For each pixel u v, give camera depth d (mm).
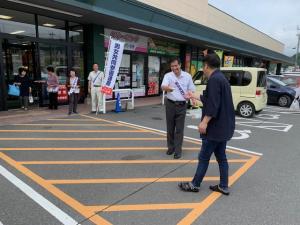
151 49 15094
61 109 10148
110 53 9219
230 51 22422
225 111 3514
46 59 10422
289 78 15305
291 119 9789
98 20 10625
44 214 3193
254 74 9602
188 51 18281
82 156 5234
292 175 4535
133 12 10633
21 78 9398
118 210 3316
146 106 11828
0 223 3000
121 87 13492
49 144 5957
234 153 5711
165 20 12398
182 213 3285
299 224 3105
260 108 9969
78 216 3166
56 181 4094
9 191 3742
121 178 4262
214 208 3420
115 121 8539
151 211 3311
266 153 5734
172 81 5016
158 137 6770
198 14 16875
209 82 3455
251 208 3436
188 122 8680
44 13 9531
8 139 6262
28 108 9992
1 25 9195
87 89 11906
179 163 4980
